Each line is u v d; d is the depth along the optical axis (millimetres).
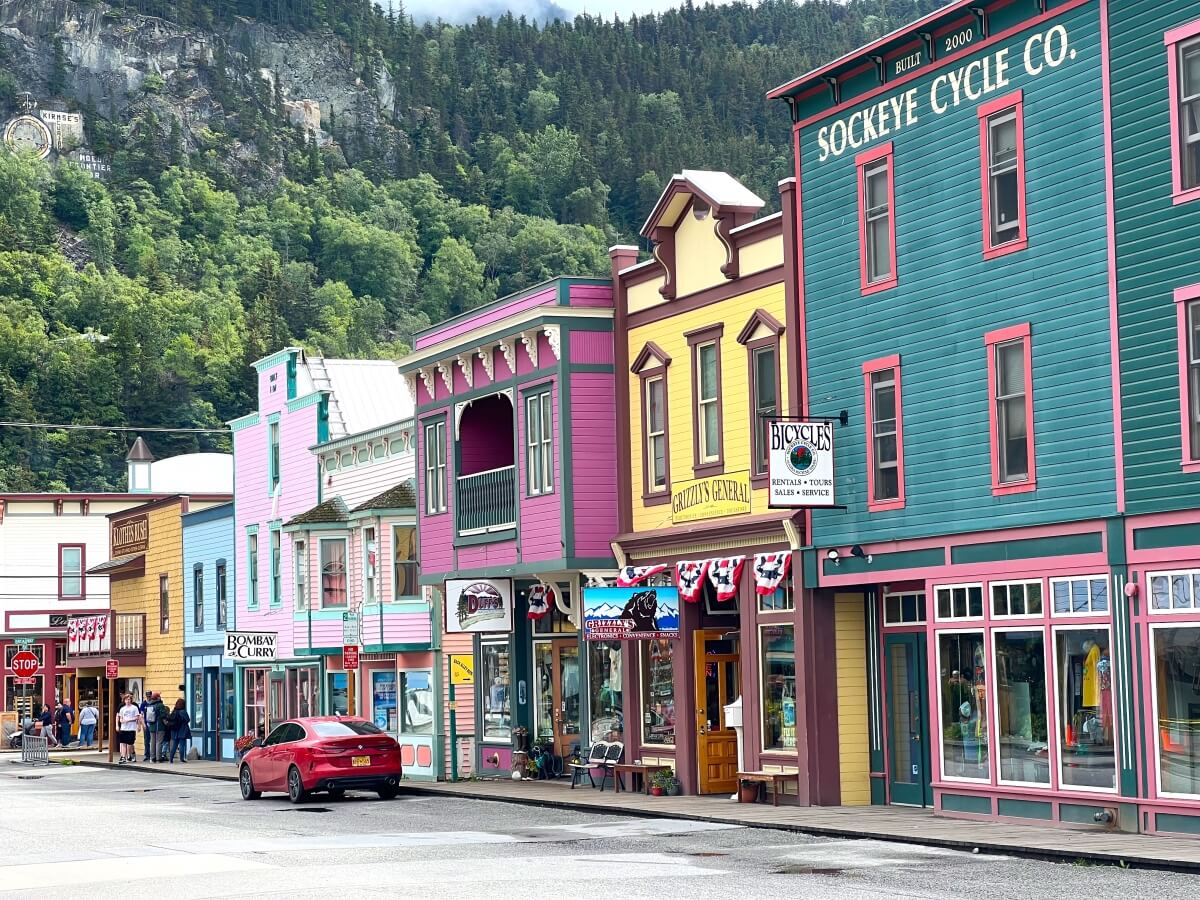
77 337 183500
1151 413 24156
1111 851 22047
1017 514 26438
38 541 86875
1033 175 26250
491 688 43875
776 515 31500
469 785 40719
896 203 29078
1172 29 23875
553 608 41219
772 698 32438
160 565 68438
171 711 64000
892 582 29828
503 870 22328
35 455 169375
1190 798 23406
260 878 22109
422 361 43531
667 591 34500
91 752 71500
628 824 29328
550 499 37594
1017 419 26656
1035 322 26172
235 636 50719
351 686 49844
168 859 25016
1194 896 18406
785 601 31922
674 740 35188
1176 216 23781
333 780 36969
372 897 19766
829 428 29891
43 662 85750
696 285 34656
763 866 22219
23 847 28141
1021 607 26547
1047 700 25969
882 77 29391
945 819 27609
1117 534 24594
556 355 37250
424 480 43906
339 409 54188
